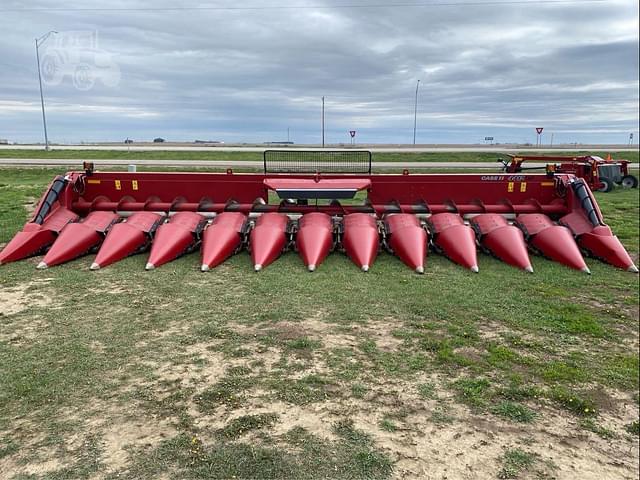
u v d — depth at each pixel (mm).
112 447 2488
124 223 6504
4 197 12391
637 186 19797
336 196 6910
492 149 47500
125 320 4219
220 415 2793
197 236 6633
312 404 2936
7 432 2600
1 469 2316
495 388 3221
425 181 7578
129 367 3350
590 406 3074
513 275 5809
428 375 3354
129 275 5559
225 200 7578
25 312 4379
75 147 45219
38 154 32812
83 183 7414
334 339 3891
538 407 3037
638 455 2627
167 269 5820
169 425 2686
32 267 5852
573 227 6969
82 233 6328
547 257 6523
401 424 2768
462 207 7445
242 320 4258
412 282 5441
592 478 2414
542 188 7613
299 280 5430
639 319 4613
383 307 4637
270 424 2717
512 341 3982
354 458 2449
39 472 2297
